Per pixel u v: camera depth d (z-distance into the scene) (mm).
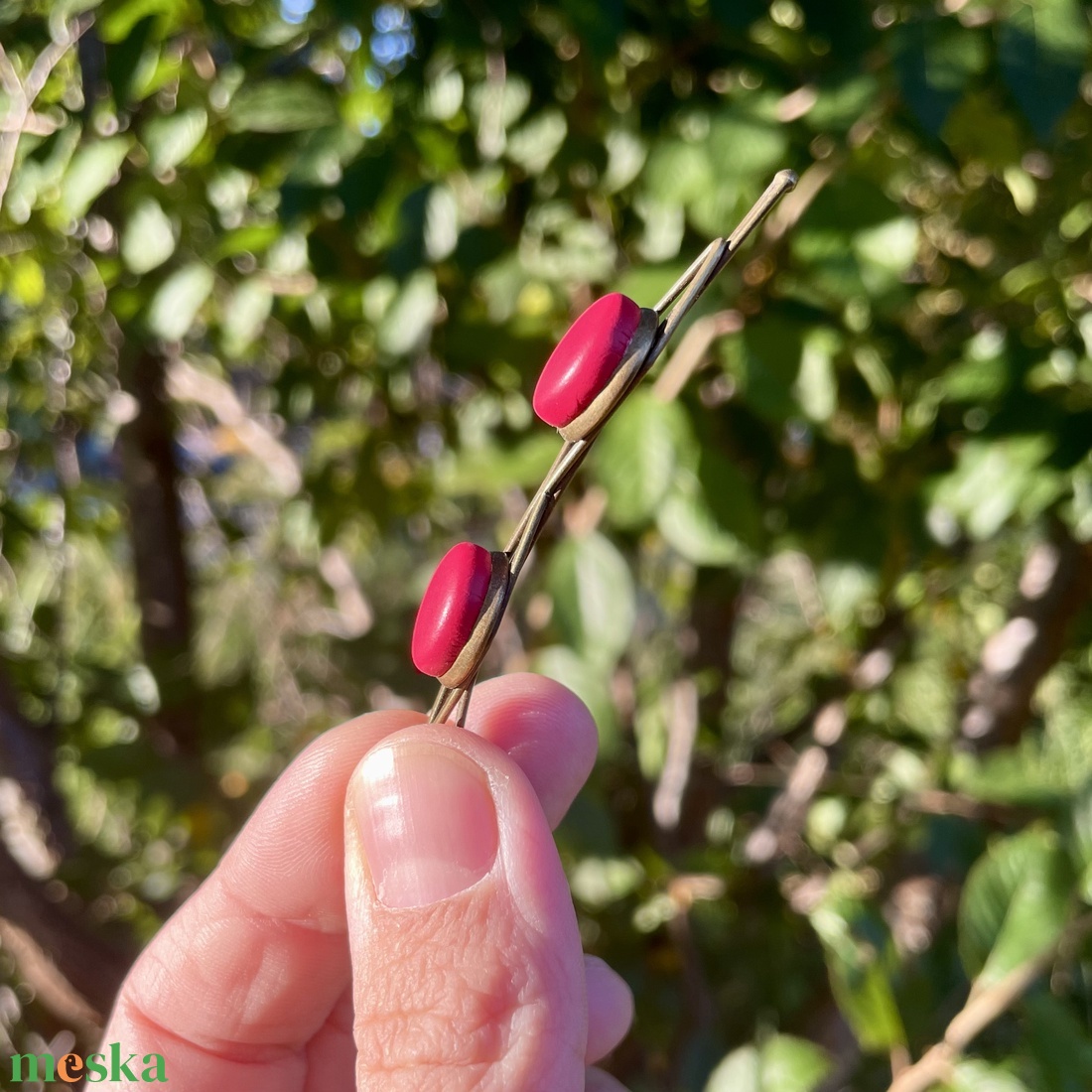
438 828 111
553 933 108
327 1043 153
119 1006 146
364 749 140
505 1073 103
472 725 148
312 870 139
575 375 93
